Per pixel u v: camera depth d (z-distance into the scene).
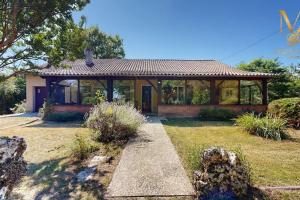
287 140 7.85
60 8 5.97
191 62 20.41
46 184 4.37
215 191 3.68
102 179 4.50
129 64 18.94
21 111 19.12
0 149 3.46
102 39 33.25
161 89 15.90
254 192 3.80
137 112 9.01
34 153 6.38
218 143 7.27
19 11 5.65
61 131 9.67
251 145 7.06
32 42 6.76
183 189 3.99
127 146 6.82
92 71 15.73
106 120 7.58
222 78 15.52
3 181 3.15
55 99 16.20
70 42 7.56
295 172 4.70
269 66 22.47
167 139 7.79
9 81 20.89
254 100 16.91
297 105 10.65
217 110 13.83
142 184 4.21
